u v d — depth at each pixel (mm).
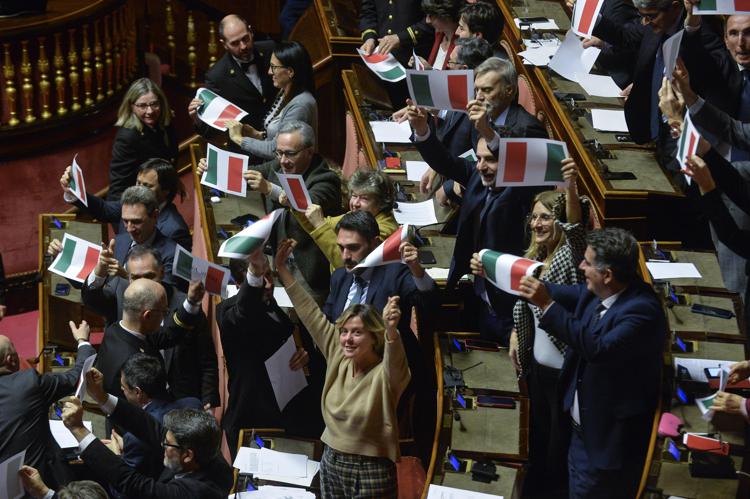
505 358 15383
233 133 19547
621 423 13398
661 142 16781
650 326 12828
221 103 19938
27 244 25828
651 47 16312
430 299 14461
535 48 20141
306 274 17125
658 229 16344
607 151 17094
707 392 13922
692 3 13250
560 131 18047
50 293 20047
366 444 13961
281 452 15469
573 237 14078
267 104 21625
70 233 20891
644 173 16578
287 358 15586
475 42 17016
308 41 24656
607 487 13594
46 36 25078
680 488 13281
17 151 25438
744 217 14844
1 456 15047
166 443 13711
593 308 13289
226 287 16516
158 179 19422
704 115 13984
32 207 25797
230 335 15406
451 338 15680
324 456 14391
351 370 14203
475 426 14586
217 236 18672
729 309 14836
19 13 25109
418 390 15062
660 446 13570
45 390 15578
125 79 27031
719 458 13430
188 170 28141
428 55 21578
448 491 13992
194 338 16906
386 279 14758
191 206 27844
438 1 18812
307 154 17000
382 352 13984
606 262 12797
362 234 14664
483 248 15383
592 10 16203
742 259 15336
